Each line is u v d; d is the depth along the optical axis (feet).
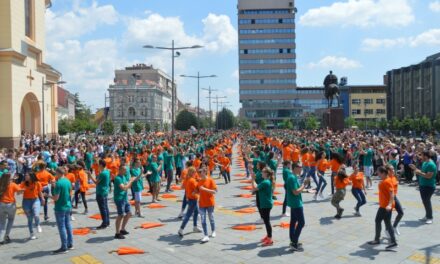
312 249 33.32
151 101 456.45
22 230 41.91
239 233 38.73
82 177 50.49
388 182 33.40
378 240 34.35
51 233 40.42
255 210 49.32
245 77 481.05
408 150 75.46
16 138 130.72
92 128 320.09
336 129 168.86
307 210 48.67
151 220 45.24
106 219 41.96
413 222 42.27
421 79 366.22
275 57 479.00
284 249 33.47
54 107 173.06
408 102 396.78
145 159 70.95
